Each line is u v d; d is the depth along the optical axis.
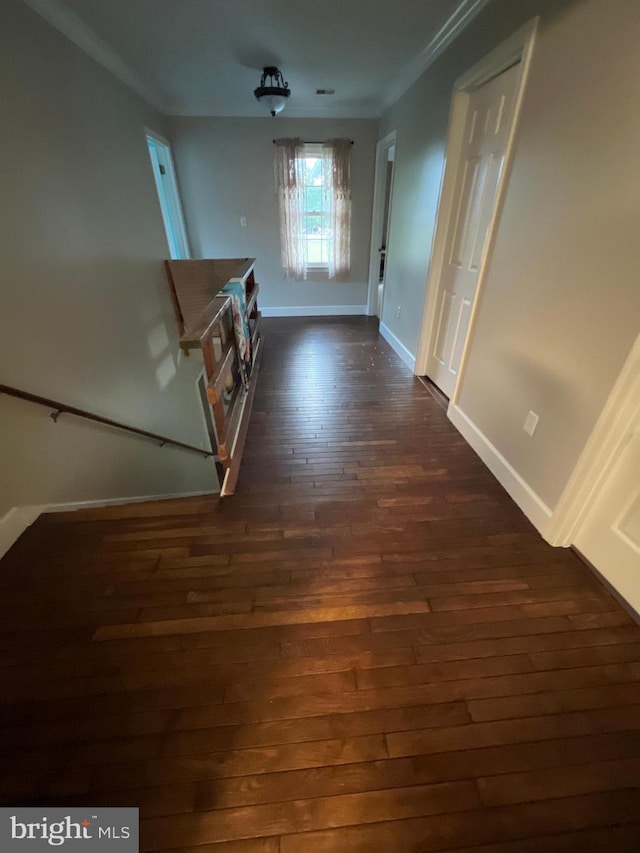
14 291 1.74
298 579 1.52
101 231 2.56
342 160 4.54
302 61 2.94
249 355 3.08
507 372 1.94
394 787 0.98
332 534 1.73
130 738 1.06
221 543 1.68
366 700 1.15
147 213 3.42
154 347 3.40
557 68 1.47
